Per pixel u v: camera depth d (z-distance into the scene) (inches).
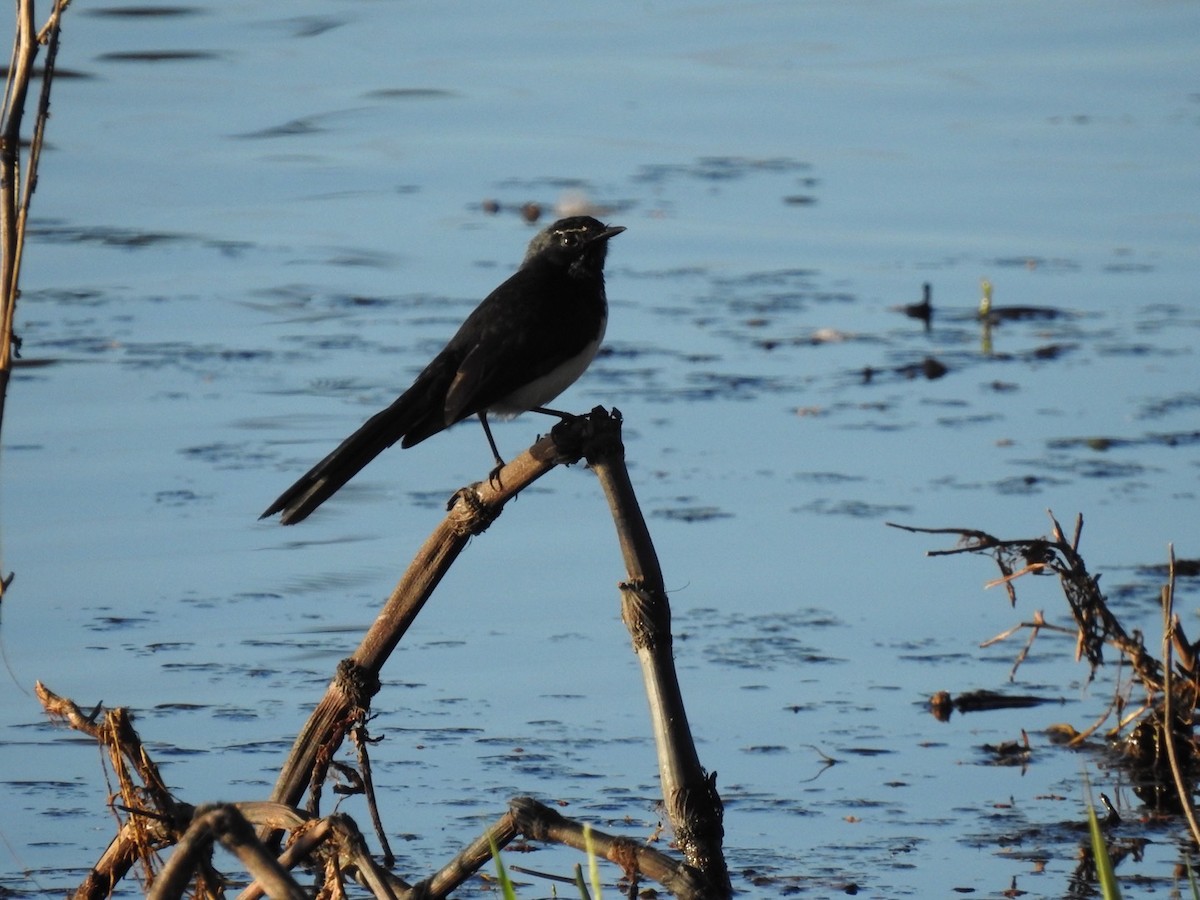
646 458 569.9
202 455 559.8
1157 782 382.6
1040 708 420.2
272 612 462.3
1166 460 564.7
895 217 841.5
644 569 296.5
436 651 448.5
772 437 588.7
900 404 622.8
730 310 729.0
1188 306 732.7
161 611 460.8
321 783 319.0
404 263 775.1
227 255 781.3
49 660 433.1
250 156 901.2
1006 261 788.6
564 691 426.6
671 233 820.0
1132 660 408.2
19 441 568.1
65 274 753.0
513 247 795.4
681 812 295.1
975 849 350.6
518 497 556.7
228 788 368.2
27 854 343.6
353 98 973.2
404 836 353.7
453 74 1008.9
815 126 961.5
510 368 369.1
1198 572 480.1
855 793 375.2
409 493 549.3
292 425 586.6
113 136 913.5
